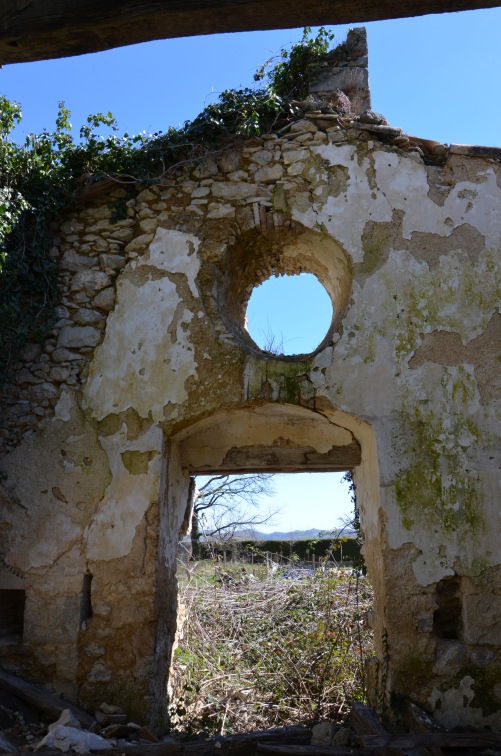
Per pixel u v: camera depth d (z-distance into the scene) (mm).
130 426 6375
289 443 7203
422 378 6270
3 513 6273
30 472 6363
